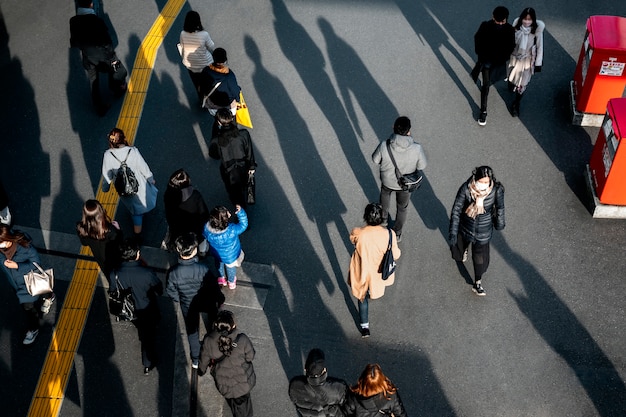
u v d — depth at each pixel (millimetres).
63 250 9094
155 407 7629
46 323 8336
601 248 8852
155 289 7188
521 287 8500
